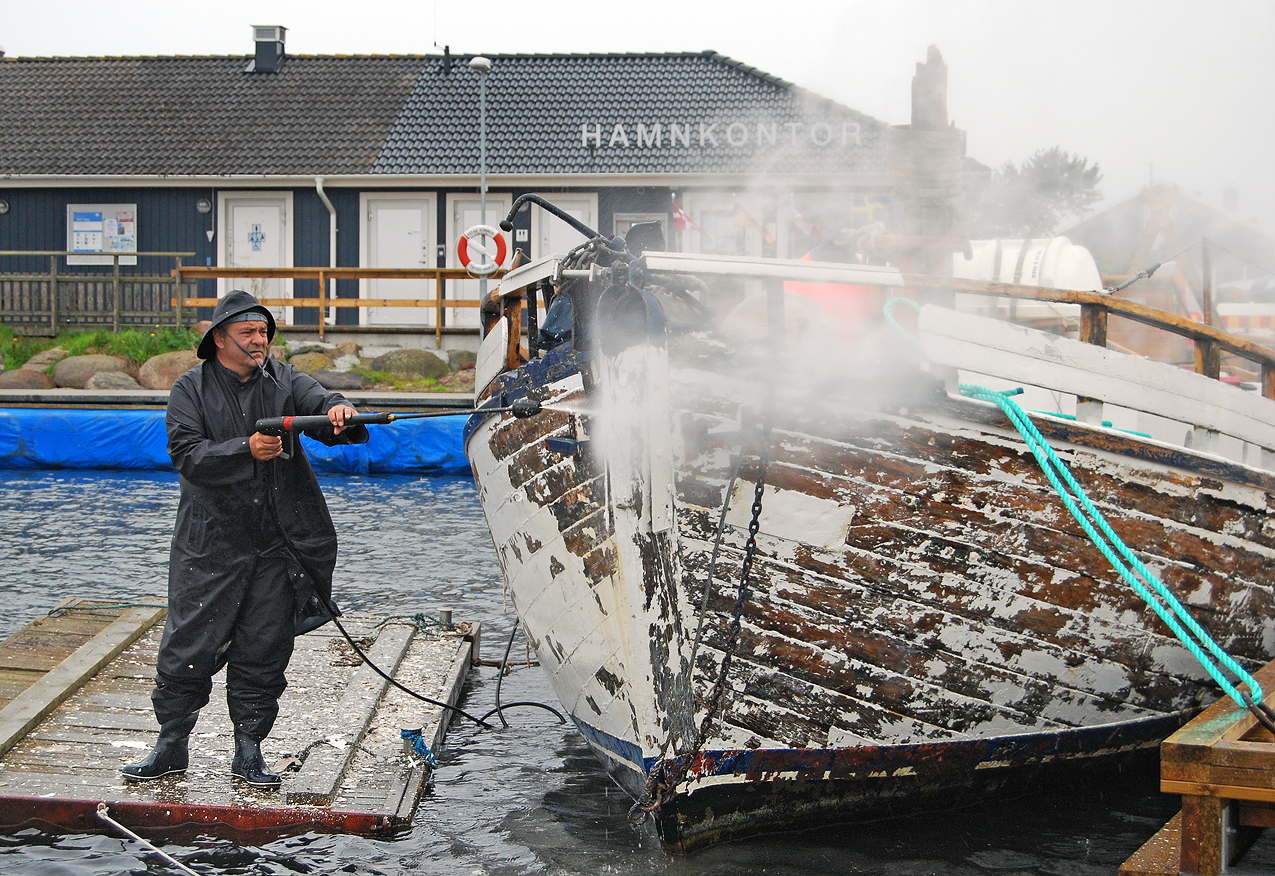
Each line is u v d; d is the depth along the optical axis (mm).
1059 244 6445
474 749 5148
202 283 21562
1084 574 4184
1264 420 4566
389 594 8180
